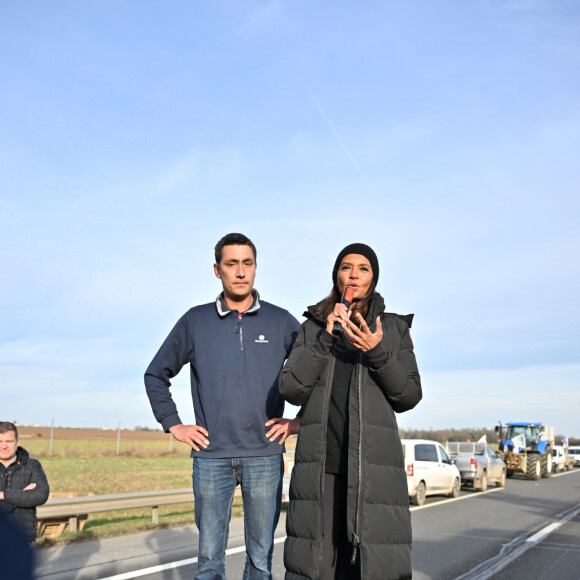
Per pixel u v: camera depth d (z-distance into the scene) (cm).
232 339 441
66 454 4525
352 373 357
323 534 350
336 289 373
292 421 440
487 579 796
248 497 430
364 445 338
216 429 430
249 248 442
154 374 455
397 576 333
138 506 1084
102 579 718
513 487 2623
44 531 965
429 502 1842
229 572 793
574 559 930
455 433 8788
